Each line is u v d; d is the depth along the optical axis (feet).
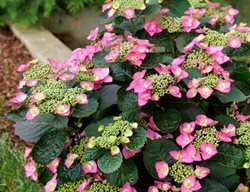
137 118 1.91
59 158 1.92
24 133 1.94
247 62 2.16
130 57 1.90
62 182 1.93
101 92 1.98
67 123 1.85
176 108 1.93
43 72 2.04
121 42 2.02
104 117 2.03
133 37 2.10
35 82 1.93
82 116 1.80
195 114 1.93
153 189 1.83
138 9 2.10
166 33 2.20
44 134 1.88
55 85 1.87
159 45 2.20
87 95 1.91
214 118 2.02
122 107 1.87
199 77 1.90
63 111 1.76
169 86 1.81
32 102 1.81
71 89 1.84
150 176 1.97
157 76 1.83
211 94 1.91
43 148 1.86
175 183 1.86
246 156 1.84
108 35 2.17
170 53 2.23
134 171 1.81
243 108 2.13
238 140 1.86
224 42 2.00
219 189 1.81
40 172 1.99
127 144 1.75
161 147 1.83
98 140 1.74
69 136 1.96
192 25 2.11
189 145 1.79
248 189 1.97
